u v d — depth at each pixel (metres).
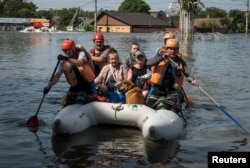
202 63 18.31
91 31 81.44
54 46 30.48
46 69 15.38
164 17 91.44
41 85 11.45
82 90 7.52
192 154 5.74
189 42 40.03
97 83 7.83
